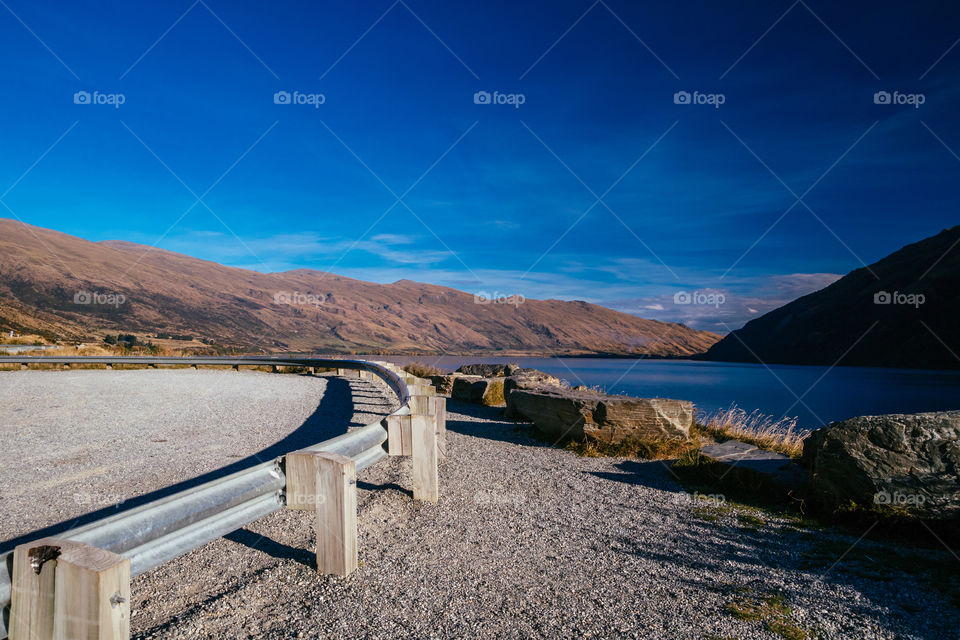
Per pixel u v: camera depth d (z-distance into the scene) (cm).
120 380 2258
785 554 423
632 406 849
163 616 307
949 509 459
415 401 638
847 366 16912
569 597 340
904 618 316
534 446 873
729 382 7025
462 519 498
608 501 571
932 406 4041
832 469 525
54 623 196
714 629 301
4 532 454
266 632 290
